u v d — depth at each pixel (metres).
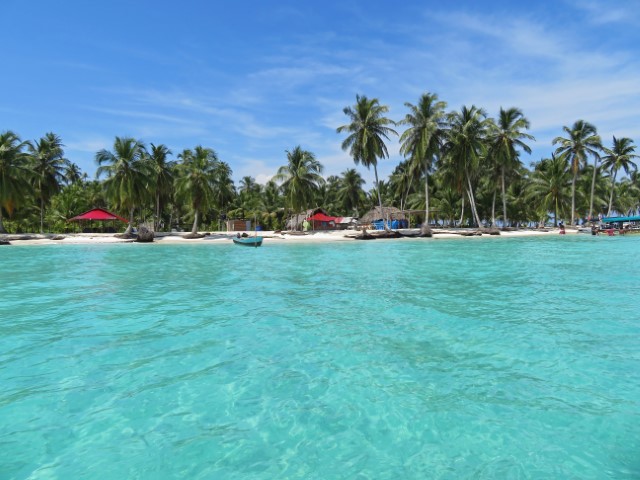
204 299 10.89
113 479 3.44
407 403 4.75
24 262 21.34
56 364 6.06
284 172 52.56
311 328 7.89
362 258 22.20
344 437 4.07
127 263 20.69
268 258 23.05
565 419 4.33
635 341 6.86
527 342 6.87
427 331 7.60
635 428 4.14
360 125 45.38
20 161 44.84
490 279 13.82
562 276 14.34
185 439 4.05
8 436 4.11
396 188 73.19
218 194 69.44
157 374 5.66
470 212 67.69
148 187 46.12
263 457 3.75
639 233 47.81
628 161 57.50
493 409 4.57
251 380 5.44
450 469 3.55
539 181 60.75
